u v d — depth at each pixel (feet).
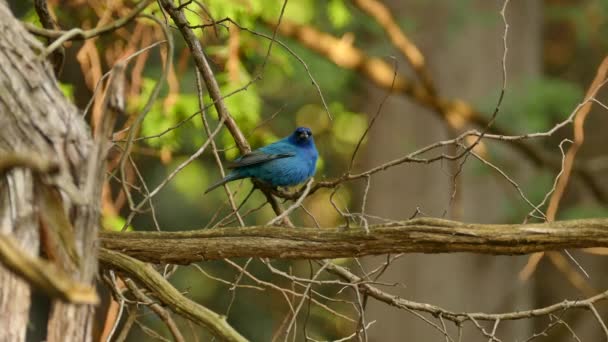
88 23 40.42
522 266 68.23
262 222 78.13
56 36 20.99
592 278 74.02
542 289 76.18
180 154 58.34
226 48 41.01
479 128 63.62
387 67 59.52
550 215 28.48
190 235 23.59
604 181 72.33
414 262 66.13
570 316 74.08
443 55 67.15
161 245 23.52
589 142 74.54
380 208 67.46
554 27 82.43
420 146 67.10
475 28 67.56
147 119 38.88
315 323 68.54
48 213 16.94
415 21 66.95
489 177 65.16
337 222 71.26
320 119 79.41
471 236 22.54
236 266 27.09
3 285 16.88
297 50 56.75
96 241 17.43
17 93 17.33
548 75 82.43
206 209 77.30
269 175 41.83
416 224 22.85
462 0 66.13
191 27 28.63
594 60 77.92
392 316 66.13
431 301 65.92
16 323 16.97
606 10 71.82
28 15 38.11
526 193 65.16
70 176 17.43
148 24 38.47
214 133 26.12
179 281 75.36
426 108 66.95
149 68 53.57
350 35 59.36
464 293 66.28
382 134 68.33
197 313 22.16
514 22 68.23
